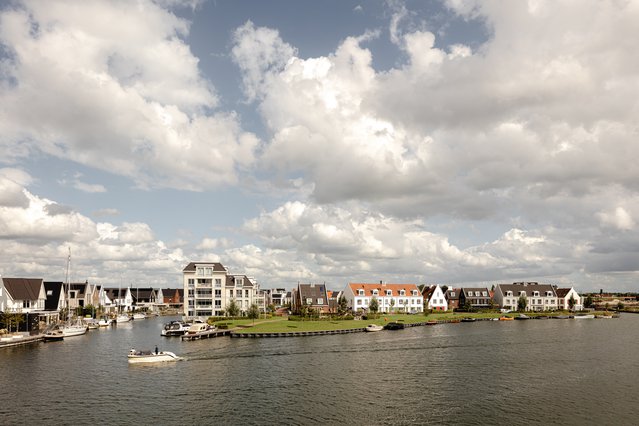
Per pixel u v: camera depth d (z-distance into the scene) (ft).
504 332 386.93
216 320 446.19
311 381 198.18
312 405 164.25
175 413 155.94
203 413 155.94
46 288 460.14
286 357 254.88
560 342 320.50
